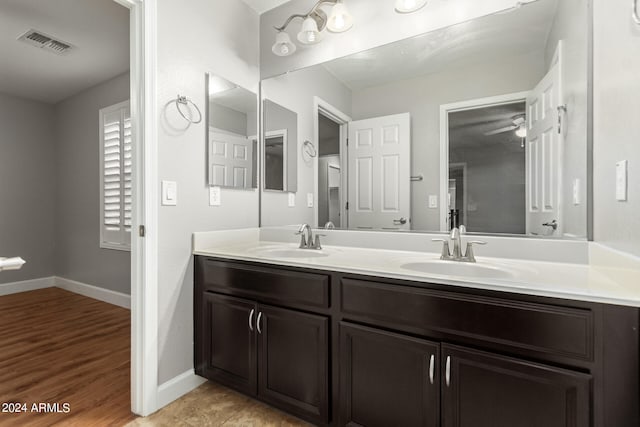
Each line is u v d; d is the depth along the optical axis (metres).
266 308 1.50
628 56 0.96
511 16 1.52
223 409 1.58
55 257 4.02
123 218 3.19
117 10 2.22
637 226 0.88
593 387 0.88
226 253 1.69
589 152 1.30
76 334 2.52
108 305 3.25
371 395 1.23
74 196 3.76
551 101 1.42
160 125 1.62
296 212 2.12
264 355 1.51
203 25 1.86
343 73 1.95
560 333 0.92
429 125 1.71
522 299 0.97
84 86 3.51
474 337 1.04
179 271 1.72
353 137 1.93
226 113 2.01
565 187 1.37
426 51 1.71
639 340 0.83
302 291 1.40
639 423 0.83
